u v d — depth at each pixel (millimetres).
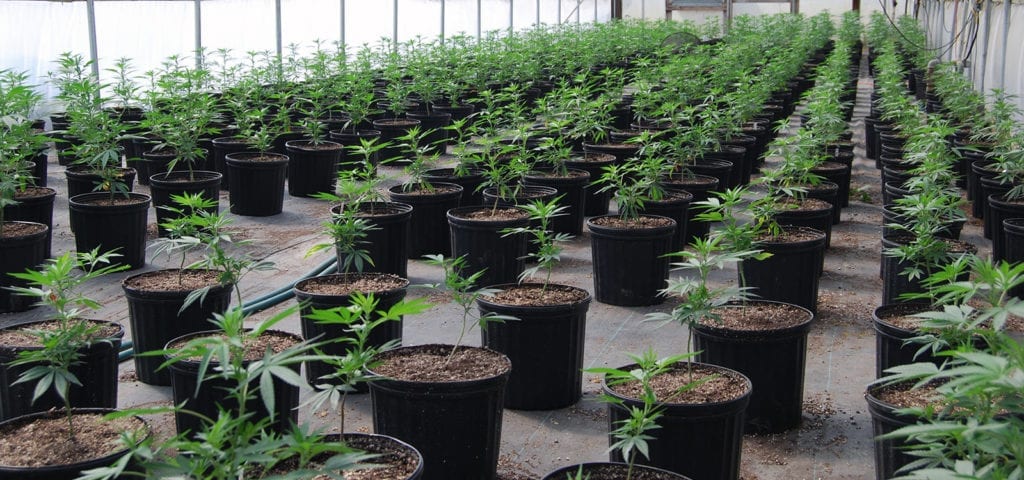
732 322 5004
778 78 15258
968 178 10906
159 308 5363
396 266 7500
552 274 8008
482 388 4133
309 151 10891
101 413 3828
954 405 2850
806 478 4441
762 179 7219
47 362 4488
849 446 4777
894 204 7957
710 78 14305
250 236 9273
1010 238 7492
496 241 7301
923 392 4125
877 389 4172
